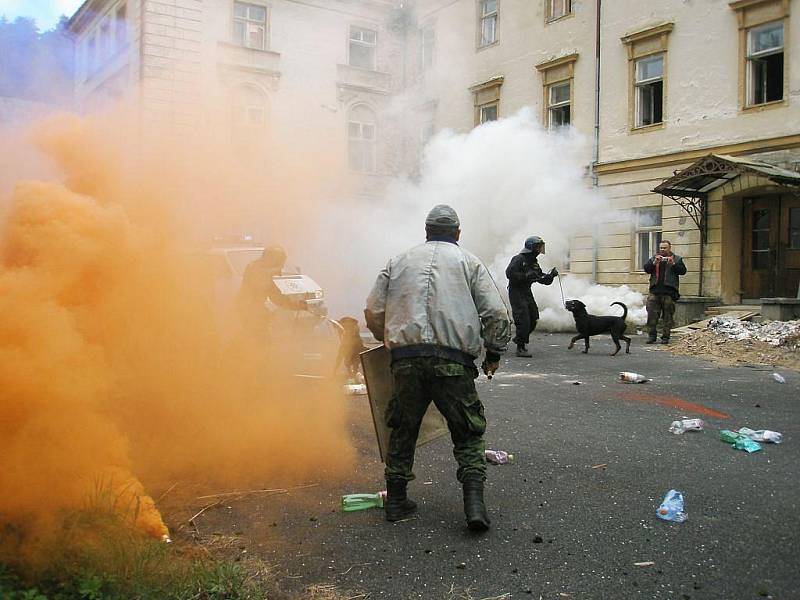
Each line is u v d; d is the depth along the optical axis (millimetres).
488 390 7027
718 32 14492
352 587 2734
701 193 14453
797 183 12547
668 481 3979
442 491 3877
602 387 7098
